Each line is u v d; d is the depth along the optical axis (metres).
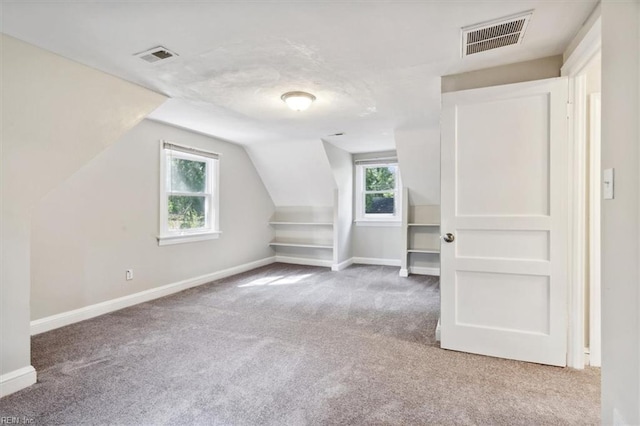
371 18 1.75
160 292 3.92
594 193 2.17
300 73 2.46
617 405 1.22
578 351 2.16
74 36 1.91
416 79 2.58
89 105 2.35
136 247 3.65
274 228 6.34
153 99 2.82
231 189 5.12
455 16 1.73
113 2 1.59
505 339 2.30
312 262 6.01
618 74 1.21
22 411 1.73
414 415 1.70
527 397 1.86
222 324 3.02
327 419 1.67
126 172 3.53
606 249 1.30
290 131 4.34
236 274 5.20
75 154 2.33
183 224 4.34
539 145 2.18
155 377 2.08
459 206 2.39
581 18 1.74
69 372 2.13
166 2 1.59
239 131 4.32
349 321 3.10
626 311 1.16
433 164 4.69
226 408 1.76
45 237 2.86
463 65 2.33
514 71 2.30
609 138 1.28
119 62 2.25
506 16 1.73
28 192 2.03
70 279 3.04
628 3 1.14
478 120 2.32
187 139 4.28
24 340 1.97
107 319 3.14
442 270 2.46
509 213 2.26
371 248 5.97
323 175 5.36
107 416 1.69
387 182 5.88
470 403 1.80
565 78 2.11
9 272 1.92
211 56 2.18
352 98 3.03
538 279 2.21
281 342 2.62
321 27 1.83
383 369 2.18
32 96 2.01
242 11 1.67
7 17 1.70
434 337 2.71
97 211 3.26
